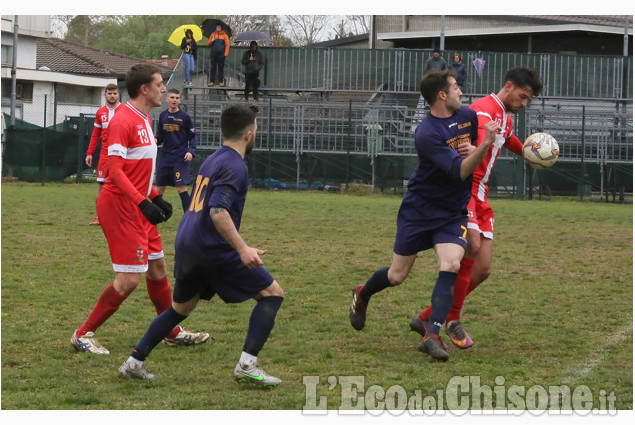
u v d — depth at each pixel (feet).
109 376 19.70
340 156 91.04
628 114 89.30
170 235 46.57
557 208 72.43
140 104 21.90
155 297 23.73
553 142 25.62
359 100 100.32
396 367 20.85
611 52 116.57
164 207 22.67
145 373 19.42
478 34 115.96
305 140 92.94
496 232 52.34
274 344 23.15
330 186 91.40
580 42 116.57
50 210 57.98
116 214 21.49
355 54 101.14
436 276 34.96
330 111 93.45
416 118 93.97
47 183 89.51
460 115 21.98
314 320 26.30
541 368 20.90
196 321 25.80
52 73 144.87
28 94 144.46
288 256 40.06
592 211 69.31
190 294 19.08
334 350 22.59
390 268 23.04
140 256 21.71
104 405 17.53
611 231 53.42
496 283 33.65
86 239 43.70
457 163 20.92
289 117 92.99
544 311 28.17
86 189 80.74
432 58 91.25
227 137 18.54
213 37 96.84
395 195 86.58
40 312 26.61
